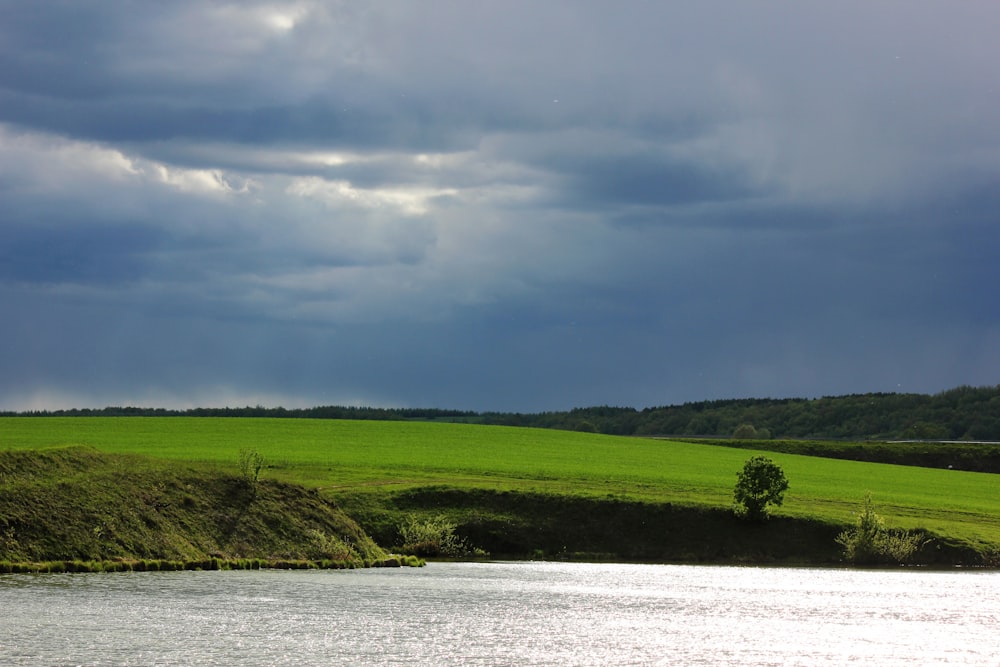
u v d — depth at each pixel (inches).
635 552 3727.9
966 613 2324.1
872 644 1877.5
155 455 4569.4
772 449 7849.4
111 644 1603.1
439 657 1624.0
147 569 2632.9
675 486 4471.0
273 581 2524.6
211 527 2984.7
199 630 1758.1
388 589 2450.8
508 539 3703.3
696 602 2427.4
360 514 3695.9
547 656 1665.8
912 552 3762.3
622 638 1861.5
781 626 2066.9
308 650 1633.9
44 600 2017.7
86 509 2738.7
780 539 3853.3
